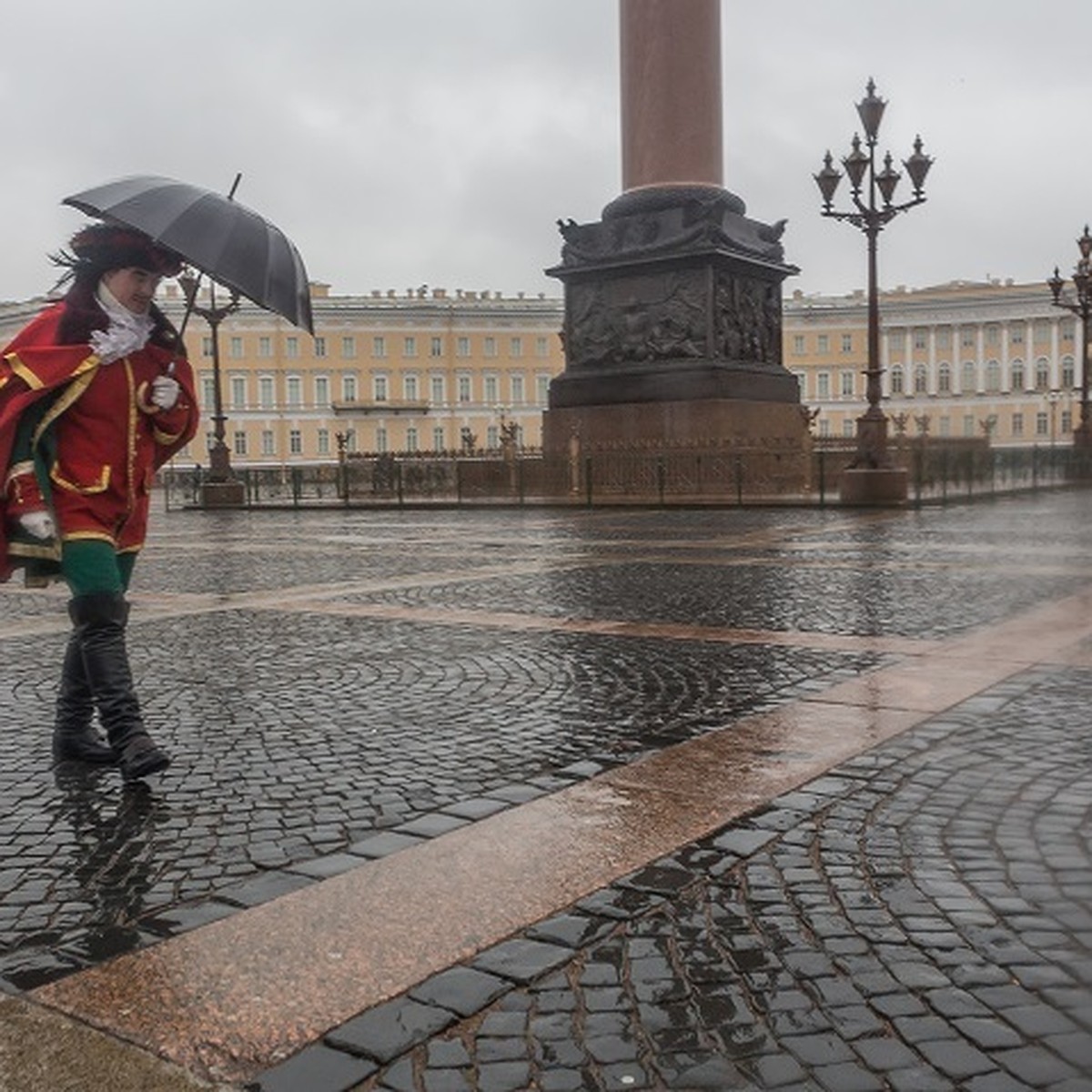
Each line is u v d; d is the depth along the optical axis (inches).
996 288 4045.3
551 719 220.8
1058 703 222.5
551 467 1250.0
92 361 173.0
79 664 193.9
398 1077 94.9
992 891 130.5
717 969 112.7
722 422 1189.1
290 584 474.6
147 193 173.9
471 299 4128.9
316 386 3887.8
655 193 1217.4
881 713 218.5
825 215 971.3
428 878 138.1
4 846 153.9
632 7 1221.7
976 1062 95.0
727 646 296.5
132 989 111.3
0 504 175.3
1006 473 1355.8
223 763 193.5
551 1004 106.7
